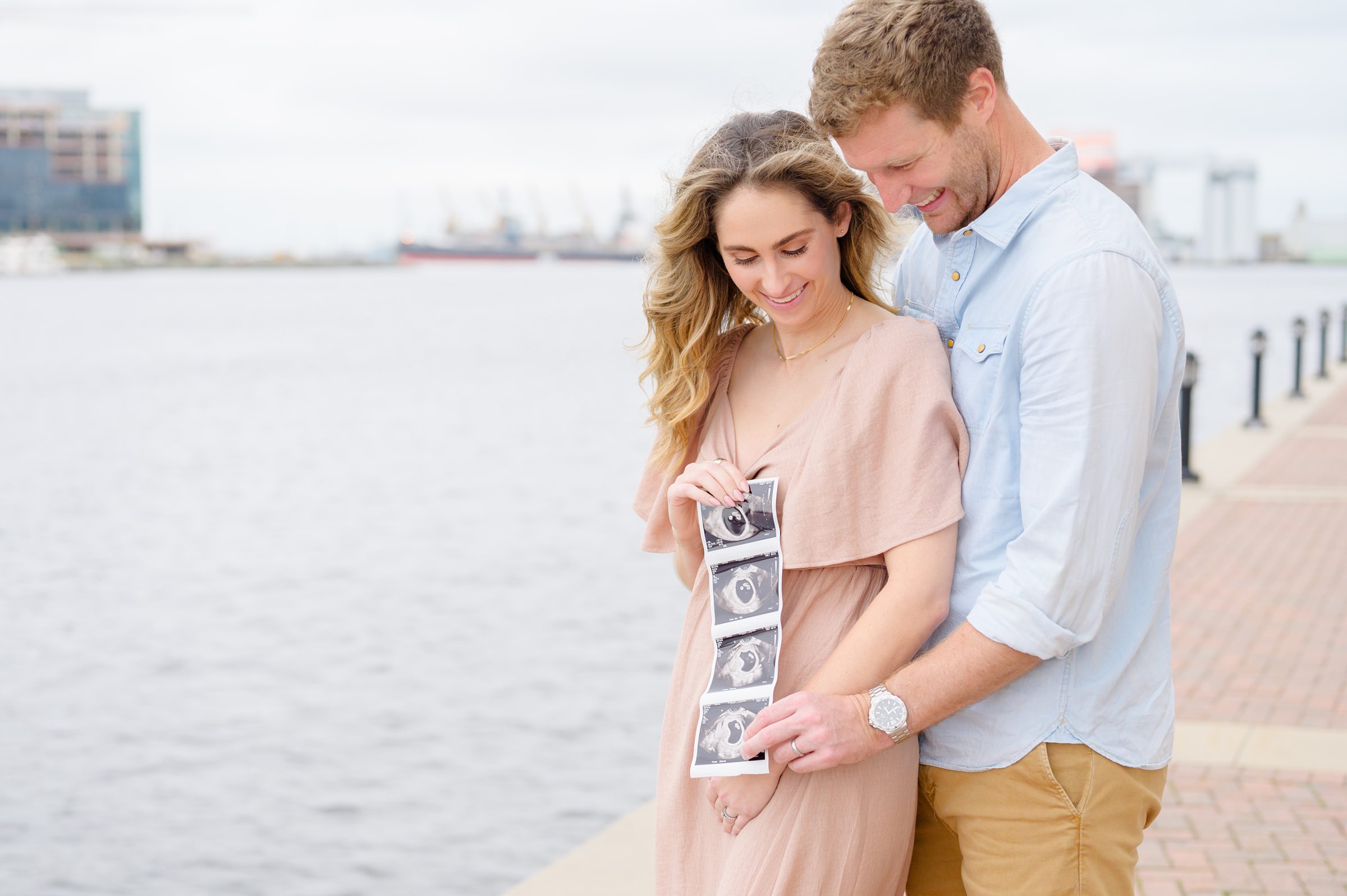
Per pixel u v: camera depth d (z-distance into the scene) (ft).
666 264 6.12
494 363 115.96
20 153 627.46
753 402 6.13
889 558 5.57
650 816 11.60
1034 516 5.16
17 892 16.87
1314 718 14.11
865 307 5.98
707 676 5.96
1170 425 5.47
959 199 5.49
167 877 17.31
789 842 5.57
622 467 54.19
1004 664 5.17
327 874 17.15
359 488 50.57
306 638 28.96
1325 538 24.07
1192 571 21.67
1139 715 5.47
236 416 78.23
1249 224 427.33
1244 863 10.52
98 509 47.67
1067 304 5.15
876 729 5.29
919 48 5.11
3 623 31.37
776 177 5.48
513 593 32.12
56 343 157.28
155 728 23.45
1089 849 5.41
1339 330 113.19
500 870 16.97
